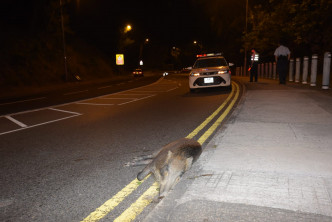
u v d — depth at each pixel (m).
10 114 10.17
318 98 9.30
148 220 2.65
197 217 2.64
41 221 2.93
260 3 27.25
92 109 10.55
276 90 11.97
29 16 34.25
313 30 18.69
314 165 3.67
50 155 5.11
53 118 8.96
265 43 24.38
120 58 55.81
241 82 18.08
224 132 5.50
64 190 3.62
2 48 28.08
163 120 7.73
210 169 3.71
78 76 36.44
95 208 3.13
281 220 2.53
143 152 4.99
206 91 14.55
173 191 3.18
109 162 4.59
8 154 5.27
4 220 2.97
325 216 2.57
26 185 3.83
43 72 30.45
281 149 4.34
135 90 18.47
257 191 3.06
